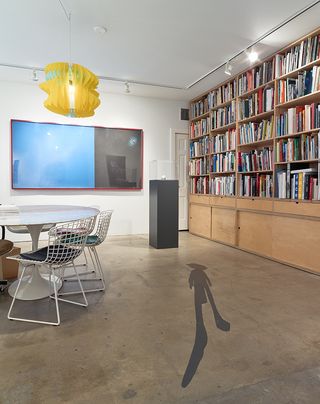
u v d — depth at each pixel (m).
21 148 4.96
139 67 4.33
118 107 5.56
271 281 3.07
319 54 3.20
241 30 3.29
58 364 1.67
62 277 3.09
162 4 2.81
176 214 4.63
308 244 3.35
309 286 2.92
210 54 3.89
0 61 4.09
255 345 1.88
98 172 5.44
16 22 3.11
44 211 2.95
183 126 6.07
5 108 4.88
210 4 2.81
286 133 3.64
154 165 5.52
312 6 2.83
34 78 4.29
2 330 2.04
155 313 2.32
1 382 1.51
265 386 1.50
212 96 5.21
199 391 1.46
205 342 1.91
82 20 3.08
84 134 5.33
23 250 4.38
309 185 3.33
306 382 1.53
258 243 4.14
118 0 2.74
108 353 1.78
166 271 3.40
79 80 2.51
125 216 5.68
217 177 5.18
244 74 4.41
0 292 2.73
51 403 1.37
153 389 1.47
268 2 2.78
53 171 5.15
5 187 4.93
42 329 2.06
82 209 3.19
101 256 4.08
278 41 3.52
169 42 3.57
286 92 3.64
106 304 2.49
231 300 2.58
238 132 4.56
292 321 2.20
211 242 5.09
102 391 1.45
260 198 4.05
